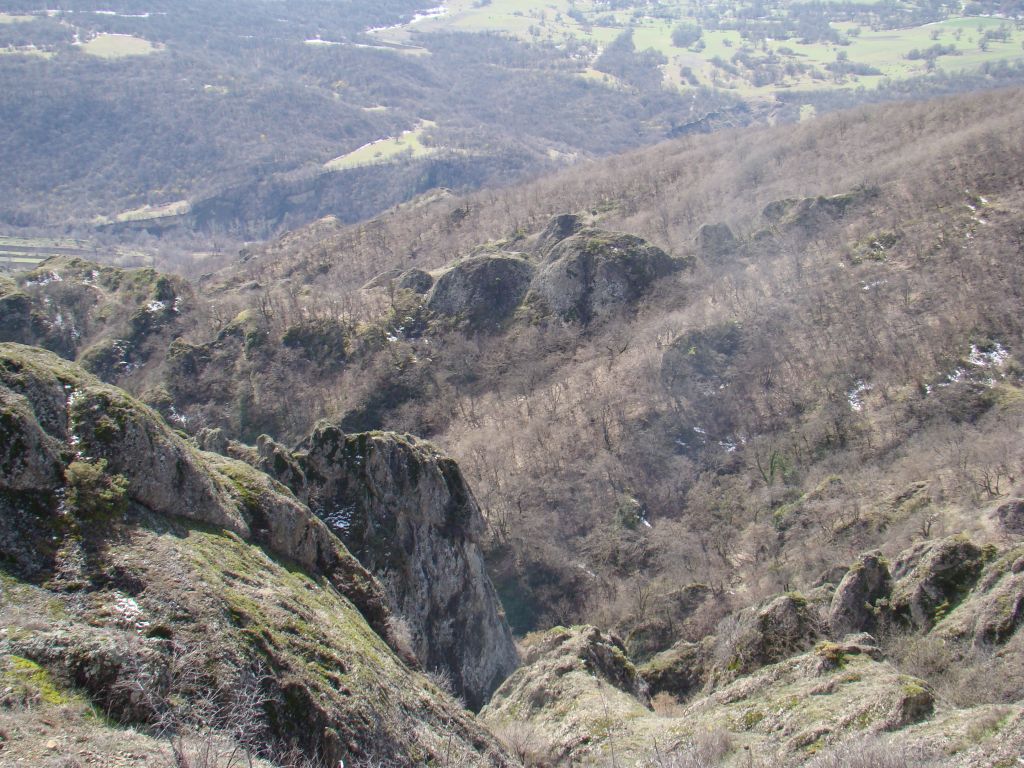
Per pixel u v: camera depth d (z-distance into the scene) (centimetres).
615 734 2709
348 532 3772
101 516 1892
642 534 6178
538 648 3781
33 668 1438
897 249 8550
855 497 5700
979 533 4362
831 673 2547
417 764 2009
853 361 7262
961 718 2120
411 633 3547
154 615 1741
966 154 9788
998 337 6862
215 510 2302
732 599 4997
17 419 1817
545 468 6850
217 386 8225
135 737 1415
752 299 8281
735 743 2384
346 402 7931
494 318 9025
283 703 1775
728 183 11975
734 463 6788
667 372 7500
